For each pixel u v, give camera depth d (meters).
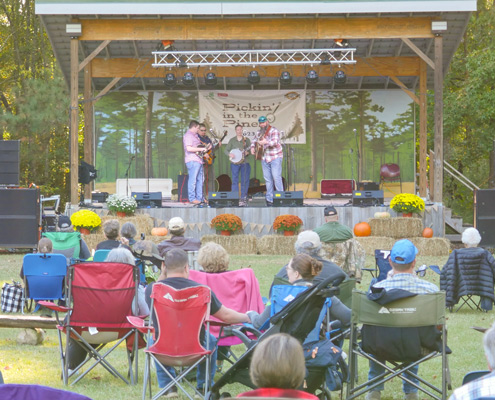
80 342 6.09
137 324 5.58
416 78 21.48
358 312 5.08
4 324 7.55
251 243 16.28
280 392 2.83
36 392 2.47
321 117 21.91
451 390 5.85
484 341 2.94
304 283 5.00
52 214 17.20
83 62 17.25
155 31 17.23
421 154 20.19
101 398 5.57
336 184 21.08
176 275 5.29
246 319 5.31
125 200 16.86
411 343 4.99
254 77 18.95
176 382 5.27
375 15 17.22
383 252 9.34
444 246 16.14
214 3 16.78
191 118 21.91
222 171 21.80
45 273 8.46
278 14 17.08
